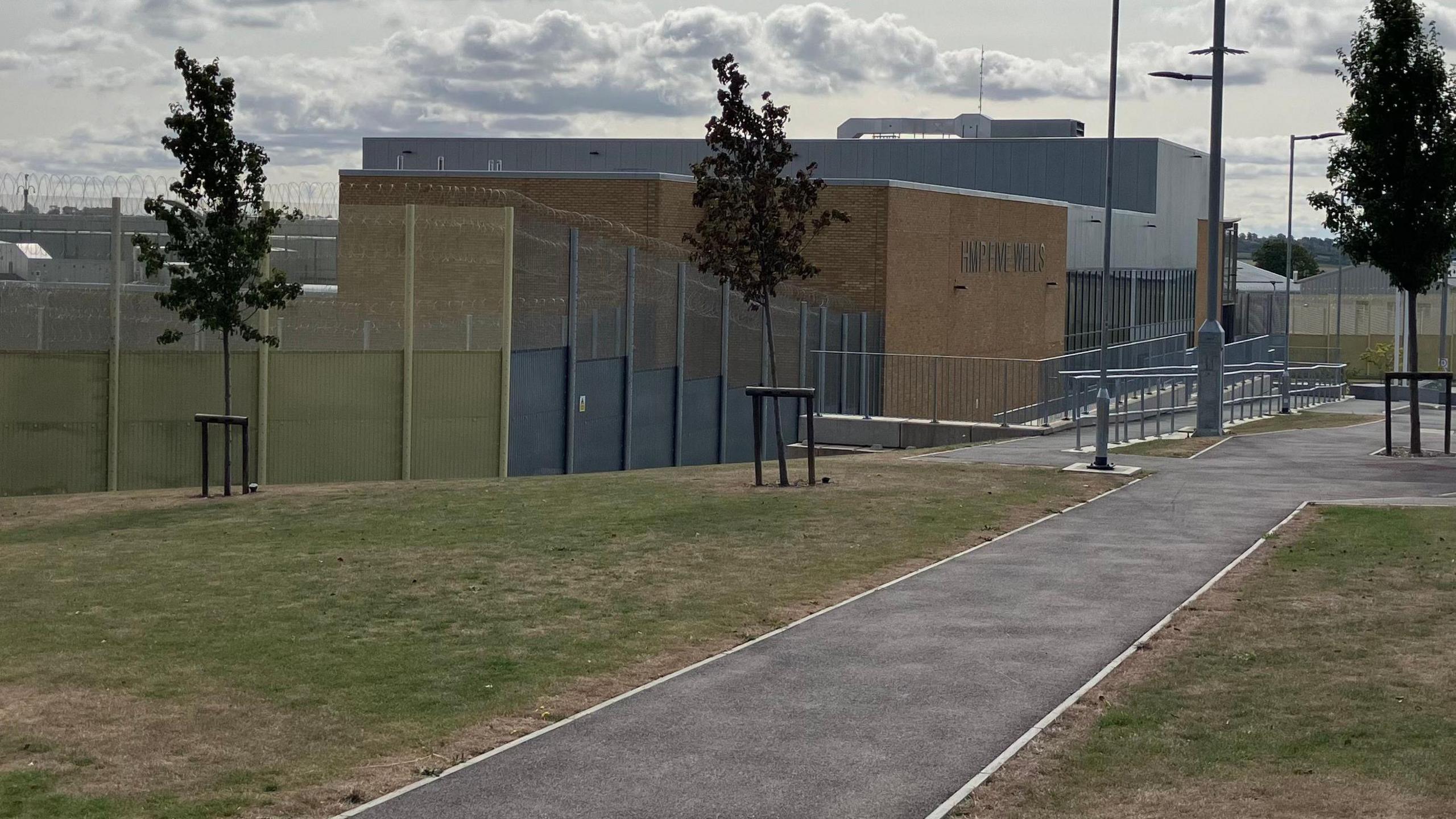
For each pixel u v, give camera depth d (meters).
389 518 19.52
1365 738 9.71
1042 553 16.80
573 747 9.95
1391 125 27.12
